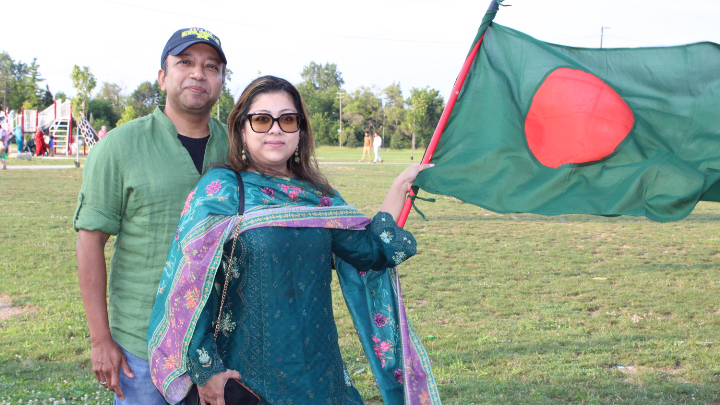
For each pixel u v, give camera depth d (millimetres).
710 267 9891
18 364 5473
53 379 5113
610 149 3357
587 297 8094
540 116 3430
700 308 7586
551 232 13219
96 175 2600
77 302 7480
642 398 4828
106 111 81000
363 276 2848
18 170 25531
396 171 28891
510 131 3449
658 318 7156
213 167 2498
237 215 2330
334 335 2512
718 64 3301
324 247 2465
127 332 2658
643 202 3264
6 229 11977
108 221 2615
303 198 2510
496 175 3432
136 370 2645
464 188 3436
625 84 3400
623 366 5672
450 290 8453
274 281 2326
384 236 2746
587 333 6668
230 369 2314
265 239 2318
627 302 7859
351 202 17125
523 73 3469
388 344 2822
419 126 58938
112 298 2746
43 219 13242
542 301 7887
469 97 3531
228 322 2371
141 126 2688
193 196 2414
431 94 56375
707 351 5996
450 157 3480
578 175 3367
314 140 2697
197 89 2676
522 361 5727
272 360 2318
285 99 2508
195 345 2236
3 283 8211
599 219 15359
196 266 2252
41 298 7621
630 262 10234
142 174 2625
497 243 11797
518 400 4793
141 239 2652
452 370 5496
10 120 49781
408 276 9102
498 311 7453
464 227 13758
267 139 2455
